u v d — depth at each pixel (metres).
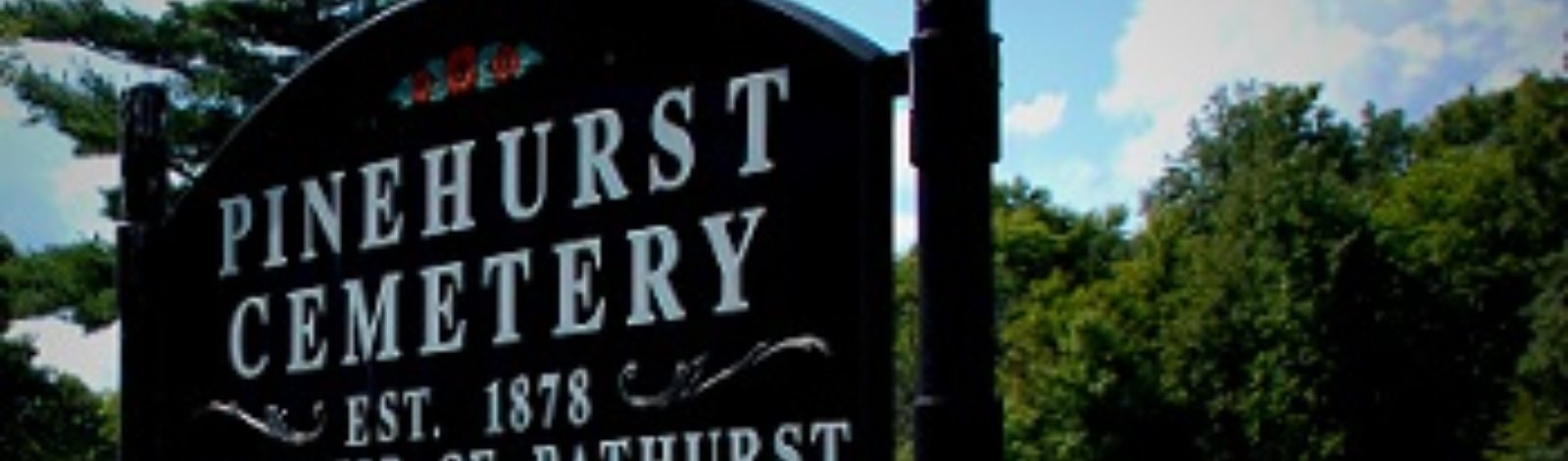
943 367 4.87
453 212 6.32
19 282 30.78
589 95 5.93
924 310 4.92
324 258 6.72
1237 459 50.16
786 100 5.37
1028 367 55.97
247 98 28.38
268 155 6.94
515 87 6.15
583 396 5.89
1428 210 56.41
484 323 6.20
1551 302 46.19
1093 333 52.16
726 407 5.46
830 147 5.25
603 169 5.87
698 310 5.56
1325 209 51.16
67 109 28.94
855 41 5.22
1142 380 51.34
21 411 35.44
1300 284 50.41
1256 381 50.06
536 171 6.07
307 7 28.33
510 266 6.12
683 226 5.62
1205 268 51.66
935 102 4.94
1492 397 49.84
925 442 4.85
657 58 5.75
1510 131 56.25
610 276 5.84
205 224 7.16
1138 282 53.62
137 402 7.25
